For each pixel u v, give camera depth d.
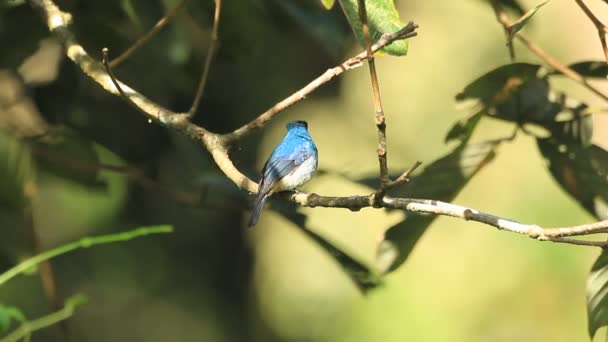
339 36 8.52
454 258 15.77
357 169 7.87
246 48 8.41
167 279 16.14
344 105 16.41
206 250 16.09
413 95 16.62
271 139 14.80
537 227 4.59
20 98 9.16
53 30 6.74
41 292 15.36
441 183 6.70
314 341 16.36
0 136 9.02
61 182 10.21
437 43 16.66
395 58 16.67
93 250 15.66
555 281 14.49
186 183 10.57
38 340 15.38
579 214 14.12
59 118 8.88
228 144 5.88
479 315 15.17
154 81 9.02
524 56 15.20
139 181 8.84
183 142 8.80
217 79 13.75
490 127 15.66
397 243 6.69
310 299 16.56
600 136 13.42
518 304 14.77
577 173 6.80
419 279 15.98
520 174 15.18
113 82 5.93
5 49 8.00
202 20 8.24
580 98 14.08
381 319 15.99
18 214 9.02
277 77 14.03
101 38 8.00
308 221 7.48
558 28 15.30
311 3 8.50
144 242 15.71
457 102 6.87
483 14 16.45
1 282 5.30
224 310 16.39
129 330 16.14
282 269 16.64
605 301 5.76
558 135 6.76
